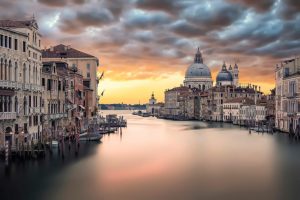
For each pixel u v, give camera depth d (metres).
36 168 45.16
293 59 101.06
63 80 74.44
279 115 106.62
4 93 49.50
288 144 75.31
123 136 96.56
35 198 34.09
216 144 76.69
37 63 60.34
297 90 90.81
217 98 192.25
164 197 34.94
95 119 109.00
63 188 37.28
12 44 52.19
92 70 110.94
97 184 39.09
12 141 51.31
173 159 55.69
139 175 43.72
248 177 42.94
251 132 110.06
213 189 37.72
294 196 35.41
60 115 71.19
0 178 40.56
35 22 58.94
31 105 57.25
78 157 54.25
